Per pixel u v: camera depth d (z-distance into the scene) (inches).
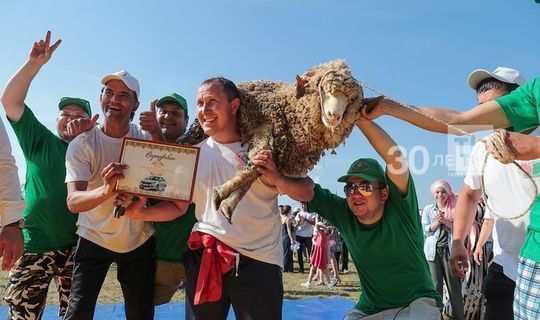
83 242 134.6
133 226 137.3
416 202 135.9
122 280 143.5
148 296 146.7
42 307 158.9
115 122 137.3
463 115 97.8
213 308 115.6
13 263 108.8
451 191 231.9
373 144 129.6
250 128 113.4
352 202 133.6
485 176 136.0
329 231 424.2
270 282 114.5
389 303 137.0
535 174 102.9
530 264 97.8
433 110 99.5
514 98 96.2
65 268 161.5
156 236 148.5
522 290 99.9
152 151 113.2
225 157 117.3
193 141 132.0
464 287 214.7
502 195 131.8
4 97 151.6
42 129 162.1
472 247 216.1
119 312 259.9
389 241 132.3
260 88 117.8
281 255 121.9
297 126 107.0
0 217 109.3
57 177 158.1
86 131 136.3
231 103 113.5
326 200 145.1
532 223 99.9
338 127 104.4
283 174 109.8
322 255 412.5
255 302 112.5
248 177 103.3
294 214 589.0
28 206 156.6
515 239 131.5
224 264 113.9
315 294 357.1
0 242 106.3
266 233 117.6
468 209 148.6
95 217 134.6
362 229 135.9
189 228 147.0
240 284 113.3
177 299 304.8
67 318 130.2
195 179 112.5
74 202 121.0
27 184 159.9
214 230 115.3
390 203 134.1
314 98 104.0
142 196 111.8
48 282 158.4
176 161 112.5
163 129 159.8
